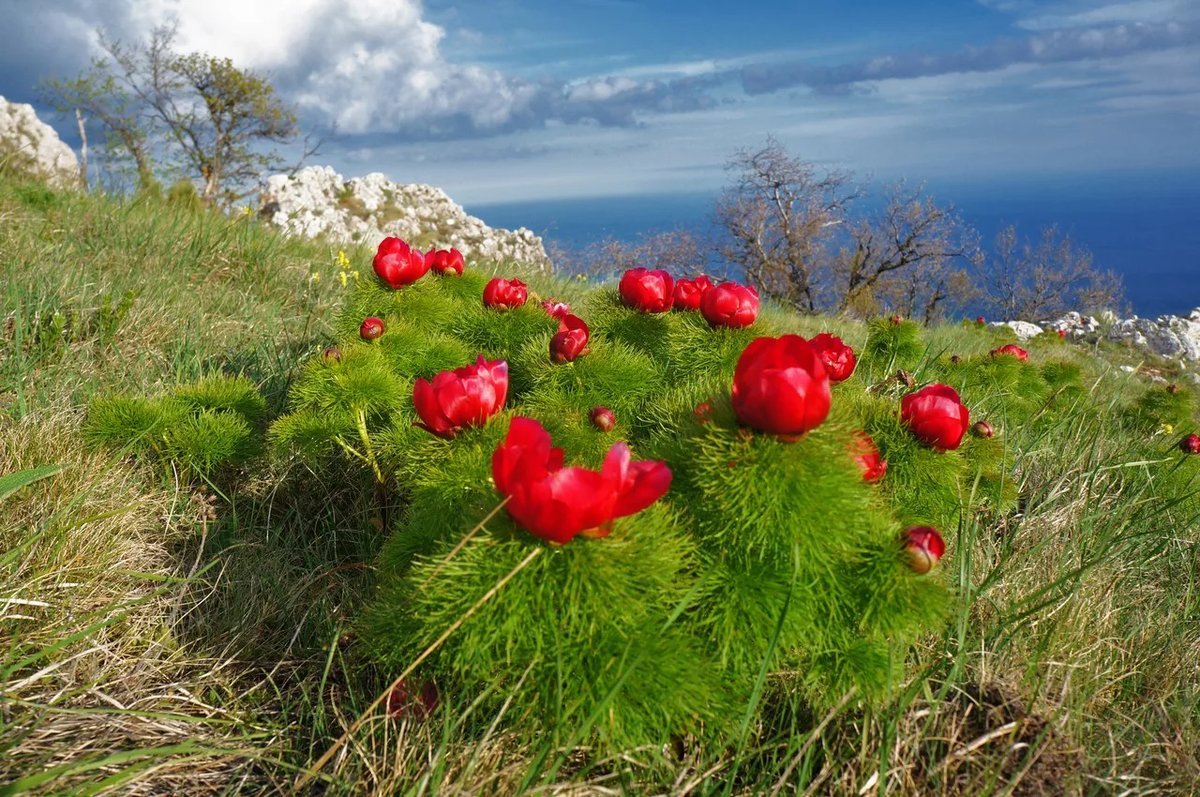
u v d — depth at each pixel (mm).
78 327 4273
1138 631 2840
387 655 1863
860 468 1932
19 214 6711
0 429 3068
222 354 4660
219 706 2096
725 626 1812
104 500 2791
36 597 2264
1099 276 38812
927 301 33219
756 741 1974
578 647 1663
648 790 1813
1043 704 2133
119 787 1709
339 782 1764
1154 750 2234
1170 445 5508
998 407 5125
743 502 1740
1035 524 3449
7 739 1744
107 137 23453
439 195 19969
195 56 24812
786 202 30375
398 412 3055
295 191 16969
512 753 1821
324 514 3246
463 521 1840
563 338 2885
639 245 32781
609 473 1489
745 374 1744
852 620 1938
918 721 2012
